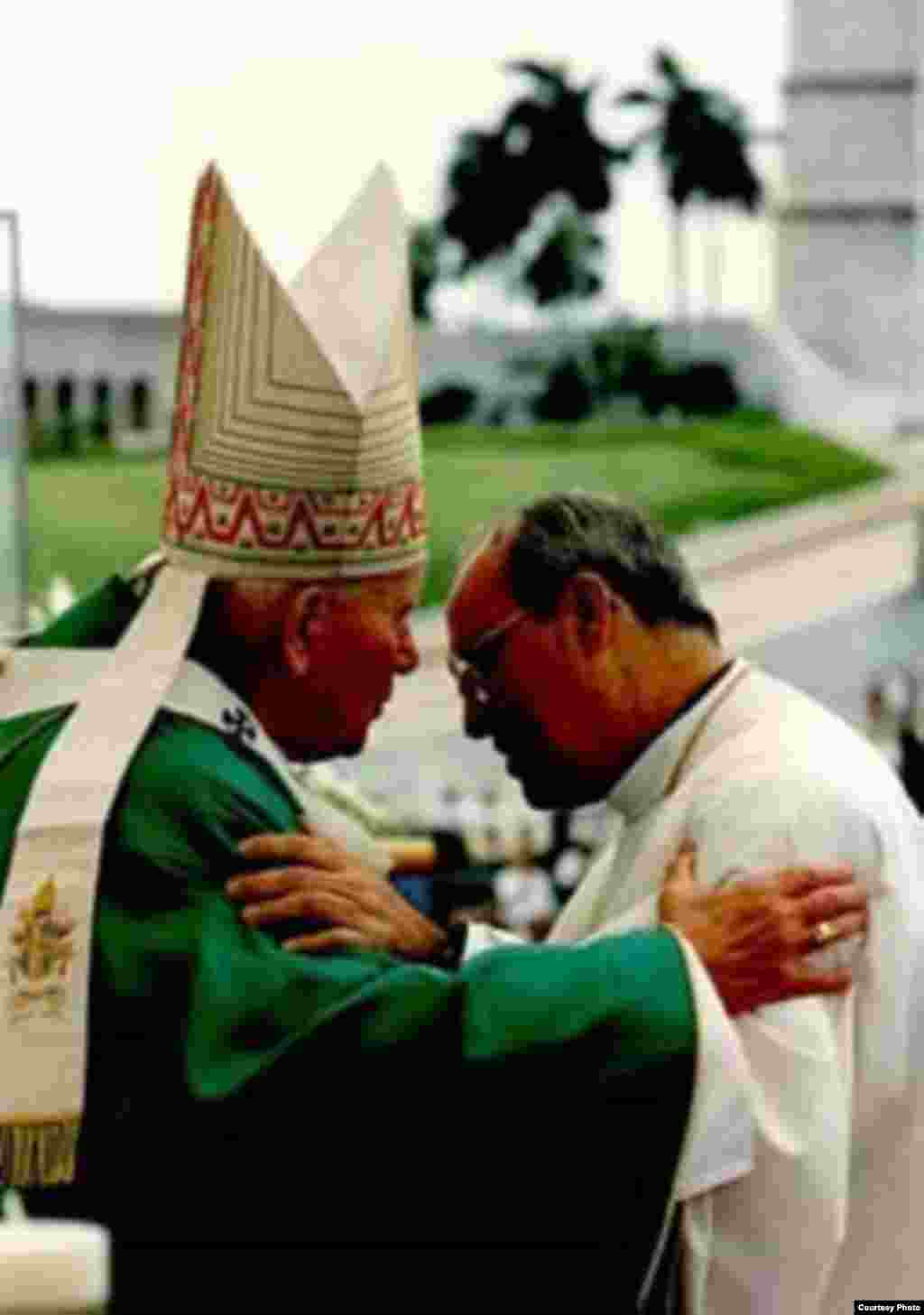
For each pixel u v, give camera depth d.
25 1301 2.28
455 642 4.12
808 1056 3.78
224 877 3.65
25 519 5.42
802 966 3.79
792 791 3.97
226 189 3.79
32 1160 3.59
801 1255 3.79
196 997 3.57
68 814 3.62
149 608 3.75
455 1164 3.60
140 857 3.62
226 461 3.73
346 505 3.72
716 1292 3.79
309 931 3.67
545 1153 3.62
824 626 15.91
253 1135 3.58
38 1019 3.59
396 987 3.60
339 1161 3.59
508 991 3.62
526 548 4.07
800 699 4.16
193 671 3.73
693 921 3.80
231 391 3.74
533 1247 3.63
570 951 3.69
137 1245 3.62
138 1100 3.59
